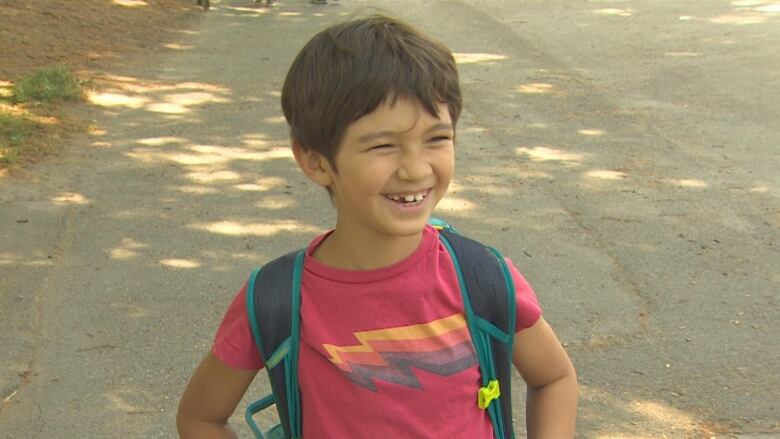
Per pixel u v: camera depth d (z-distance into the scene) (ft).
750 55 42.45
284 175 26.99
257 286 7.38
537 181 26.68
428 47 6.84
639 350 17.52
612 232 23.00
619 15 54.29
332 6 59.16
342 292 7.22
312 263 7.32
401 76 6.59
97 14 50.57
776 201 24.99
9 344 17.56
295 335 7.29
